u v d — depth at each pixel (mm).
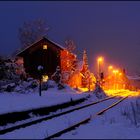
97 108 28094
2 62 41406
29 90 40562
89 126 16172
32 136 13508
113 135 13266
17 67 44438
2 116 18609
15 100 27125
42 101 27359
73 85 64938
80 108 27828
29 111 21875
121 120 18828
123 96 48812
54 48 65438
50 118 20453
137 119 18891
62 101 29453
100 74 58062
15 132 14945
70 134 13633
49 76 65000
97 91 45875
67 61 66562
